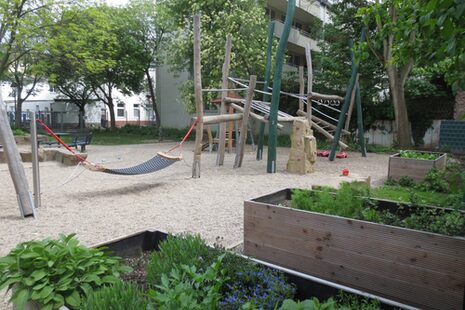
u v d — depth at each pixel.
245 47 15.16
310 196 3.66
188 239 2.50
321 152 12.92
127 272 2.27
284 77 19.62
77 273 2.04
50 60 16.34
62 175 8.55
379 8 3.26
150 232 2.88
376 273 2.68
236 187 7.09
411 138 15.58
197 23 7.64
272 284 2.05
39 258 2.02
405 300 2.55
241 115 9.30
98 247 2.50
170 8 17.42
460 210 3.29
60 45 15.53
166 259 2.27
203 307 1.69
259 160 11.23
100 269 2.09
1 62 15.38
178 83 24.36
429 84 15.39
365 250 2.72
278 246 3.19
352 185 3.95
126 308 1.73
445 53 2.28
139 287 2.22
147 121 36.62
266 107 10.20
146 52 22.83
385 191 6.57
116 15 21.47
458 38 1.89
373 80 16.86
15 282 2.00
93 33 15.68
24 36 14.19
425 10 2.06
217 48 15.38
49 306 1.84
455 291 2.35
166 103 25.39
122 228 4.48
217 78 15.66
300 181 7.72
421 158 7.56
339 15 16.78
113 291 1.83
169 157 7.24
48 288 1.89
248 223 3.38
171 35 22.52
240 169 9.43
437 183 6.56
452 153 13.99
